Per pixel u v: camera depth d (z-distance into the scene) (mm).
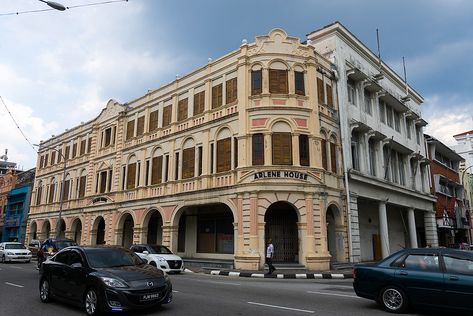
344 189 24406
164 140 28469
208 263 23344
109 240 31422
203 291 12414
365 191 26453
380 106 31969
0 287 13297
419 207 35188
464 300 8031
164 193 27297
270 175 21234
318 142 22594
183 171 26391
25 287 13391
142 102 31734
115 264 9578
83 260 9539
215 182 23812
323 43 27609
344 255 23375
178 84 28516
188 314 8633
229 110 23969
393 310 8883
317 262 20469
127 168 31562
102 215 33062
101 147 35562
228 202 22547
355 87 28562
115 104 34625
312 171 21828
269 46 23406
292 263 21266
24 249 28219
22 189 50156
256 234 20734
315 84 23453
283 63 23297
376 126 29875
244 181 21578
